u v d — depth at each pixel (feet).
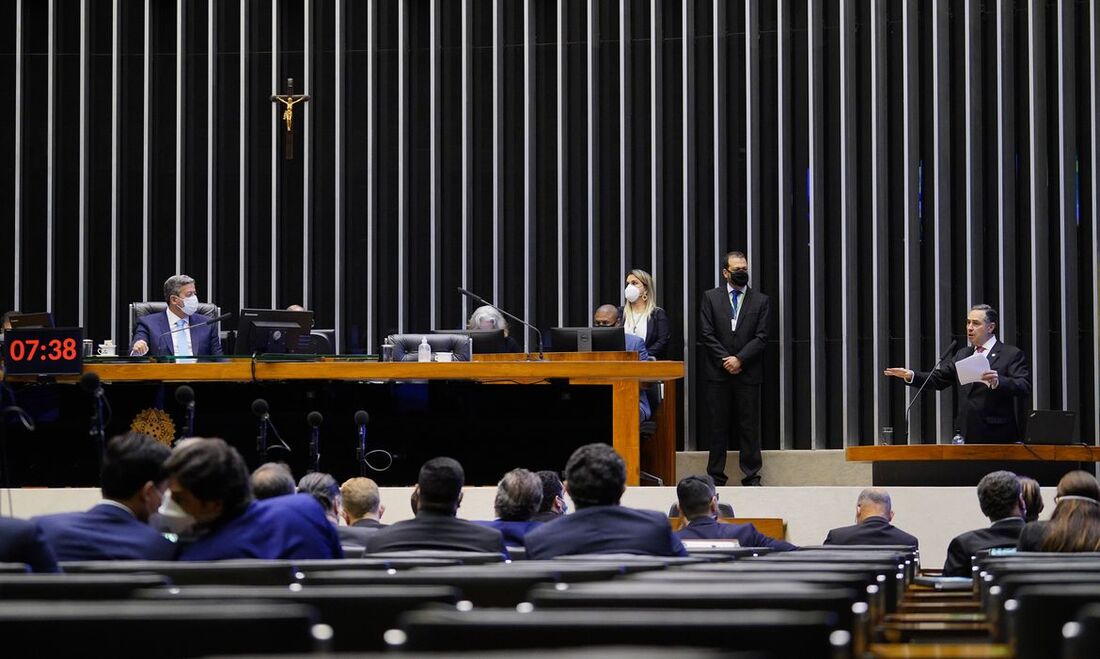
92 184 50.85
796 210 48.80
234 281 50.57
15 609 6.70
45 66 50.96
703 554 17.21
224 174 50.75
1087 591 8.10
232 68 51.03
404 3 50.52
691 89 49.32
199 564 11.72
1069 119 47.03
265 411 31.91
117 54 50.85
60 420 34.30
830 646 6.60
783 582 9.98
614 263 49.75
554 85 50.34
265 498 20.74
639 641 6.46
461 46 50.42
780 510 34.63
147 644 6.43
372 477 34.71
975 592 16.46
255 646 6.39
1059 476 34.71
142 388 34.37
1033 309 47.01
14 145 50.60
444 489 19.83
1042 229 47.11
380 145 50.65
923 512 33.91
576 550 18.70
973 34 47.67
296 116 50.44
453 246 50.26
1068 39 47.16
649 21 50.08
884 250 48.06
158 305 41.42
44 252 50.60
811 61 48.37
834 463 46.16
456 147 50.31
